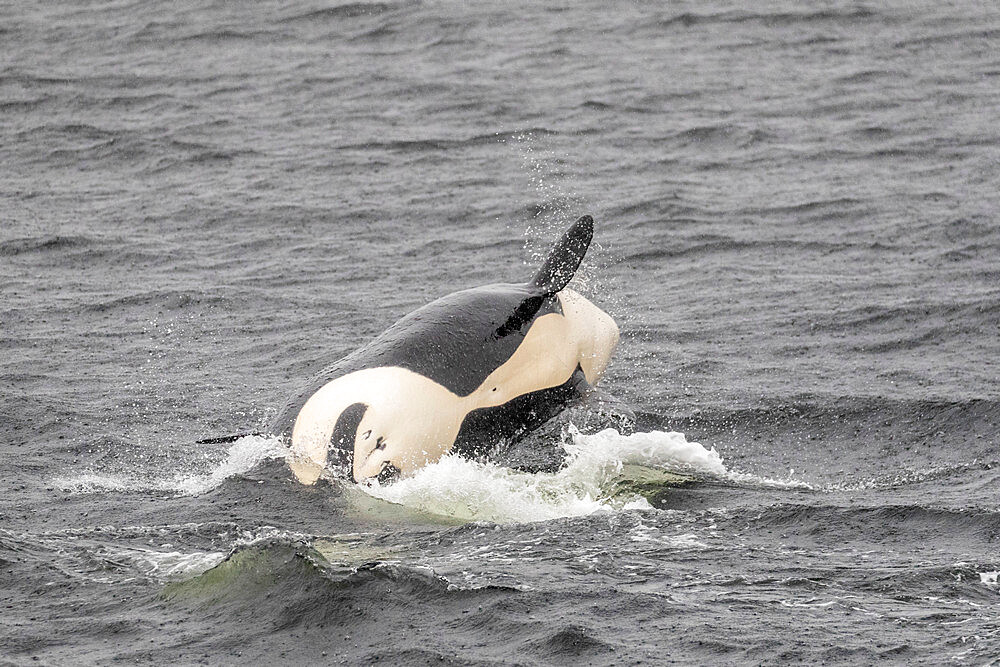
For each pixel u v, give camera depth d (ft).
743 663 87.10
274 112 357.20
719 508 127.85
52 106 368.07
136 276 234.38
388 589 98.43
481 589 98.78
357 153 317.42
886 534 117.19
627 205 270.05
